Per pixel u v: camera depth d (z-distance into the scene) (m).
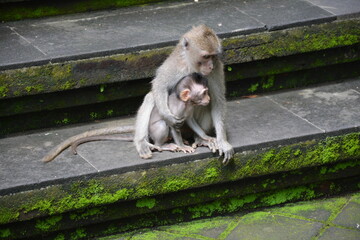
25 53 8.84
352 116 9.01
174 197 8.23
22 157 8.13
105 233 8.13
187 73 8.02
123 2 10.67
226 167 8.21
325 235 7.93
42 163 7.96
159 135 8.16
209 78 8.09
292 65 9.89
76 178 7.66
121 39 9.27
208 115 8.38
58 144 8.52
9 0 10.09
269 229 8.10
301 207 8.66
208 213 8.51
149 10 10.49
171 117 7.99
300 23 9.67
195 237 7.98
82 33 9.57
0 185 7.47
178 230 8.18
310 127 8.69
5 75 8.52
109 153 8.15
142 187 7.93
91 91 9.05
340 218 8.32
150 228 8.27
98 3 10.55
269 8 10.33
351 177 9.03
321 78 10.20
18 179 7.59
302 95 9.75
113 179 7.80
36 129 9.02
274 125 8.77
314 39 9.77
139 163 7.87
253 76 9.74
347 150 8.70
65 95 8.95
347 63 10.27
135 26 9.80
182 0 10.81
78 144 8.35
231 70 9.59
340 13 9.97
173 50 8.62
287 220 8.31
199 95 7.80
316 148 8.55
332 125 8.73
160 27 9.73
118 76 9.01
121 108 9.37
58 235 7.96
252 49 9.49
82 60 8.80
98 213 7.96
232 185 8.45
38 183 7.55
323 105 9.37
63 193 7.66
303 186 8.83
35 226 7.78
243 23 9.70
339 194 9.01
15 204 7.51
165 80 8.05
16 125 8.91
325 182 8.91
